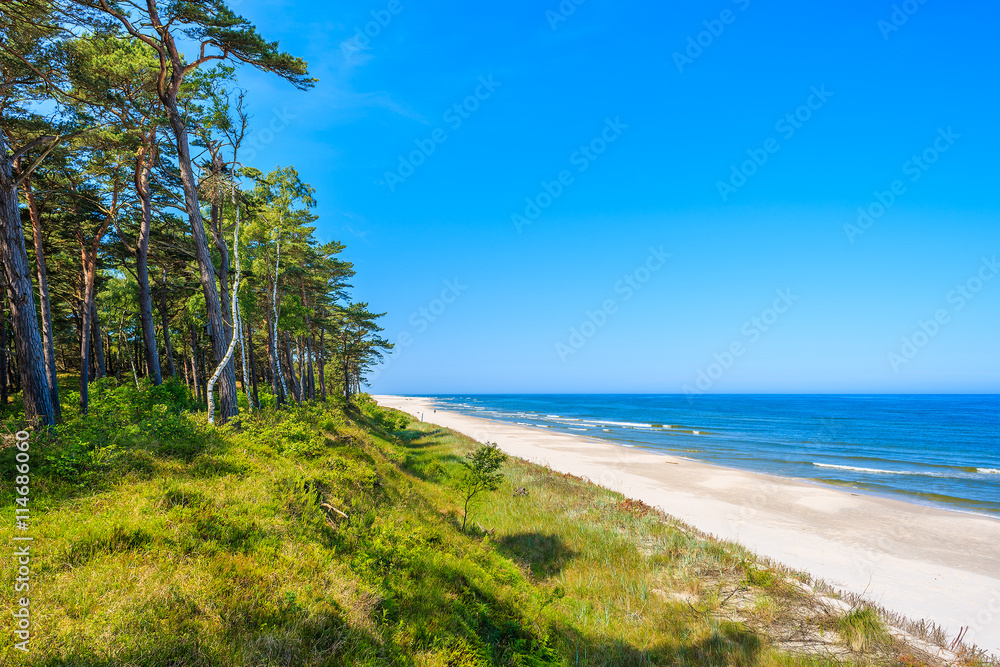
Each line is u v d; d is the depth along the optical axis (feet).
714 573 33.94
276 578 17.94
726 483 78.89
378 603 19.48
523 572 33.35
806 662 23.21
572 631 25.40
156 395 53.21
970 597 34.91
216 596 15.65
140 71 49.29
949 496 72.49
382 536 26.96
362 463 44.93
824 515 59.31
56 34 39.11
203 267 46.70
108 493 21.24
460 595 24.27
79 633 12.30
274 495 26.25
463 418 254.88
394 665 15.89
